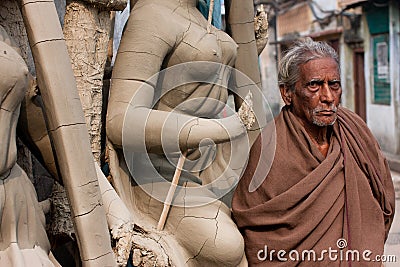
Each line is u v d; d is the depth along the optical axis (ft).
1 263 6.31
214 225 8.20
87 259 6.59
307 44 9.23
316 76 8.86
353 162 8.94
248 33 9.90
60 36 6.62
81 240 6.60
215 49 8.66
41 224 6.92
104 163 8.42
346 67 46.06
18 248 6.40
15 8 7.68
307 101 8.95
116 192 7.97
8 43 6.70
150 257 7.57
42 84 6.57
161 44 8.15
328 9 47.80
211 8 8.93
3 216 6.42
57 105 6.53
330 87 8.93
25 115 7.20
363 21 43.47
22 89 6.52
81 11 7.61
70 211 7.00
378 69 42.19
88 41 7.66
